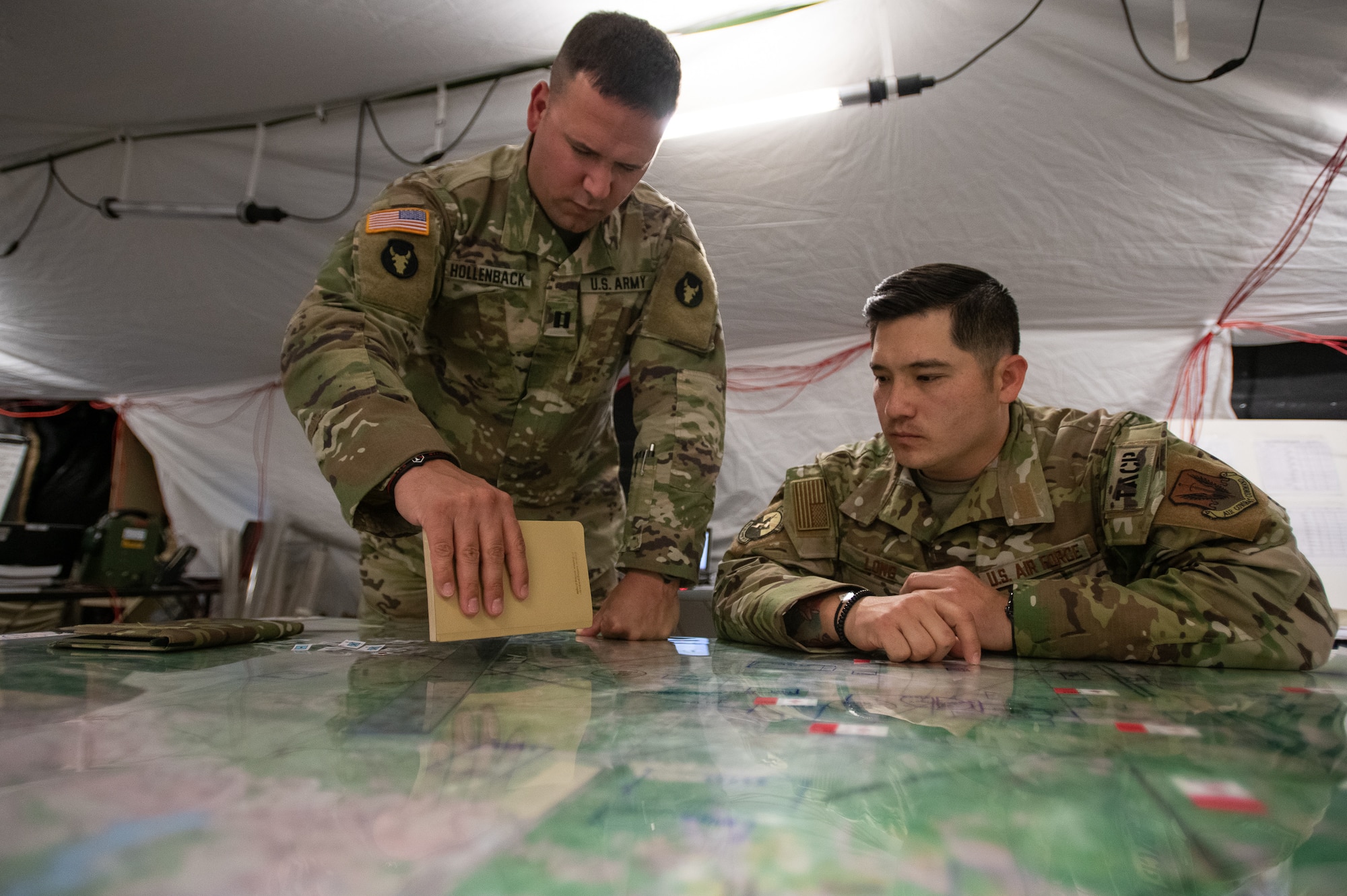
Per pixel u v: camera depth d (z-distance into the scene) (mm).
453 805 292
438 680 662
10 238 3330
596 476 1612
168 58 2357
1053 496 1254
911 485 1338
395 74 2434
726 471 3855
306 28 2221
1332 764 385
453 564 799
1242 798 320
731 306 3477
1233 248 2814
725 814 284
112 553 3406
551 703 547
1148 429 1230
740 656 926
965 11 2127
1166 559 1112
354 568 4695
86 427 5434
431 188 1247
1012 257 2980
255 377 4816
